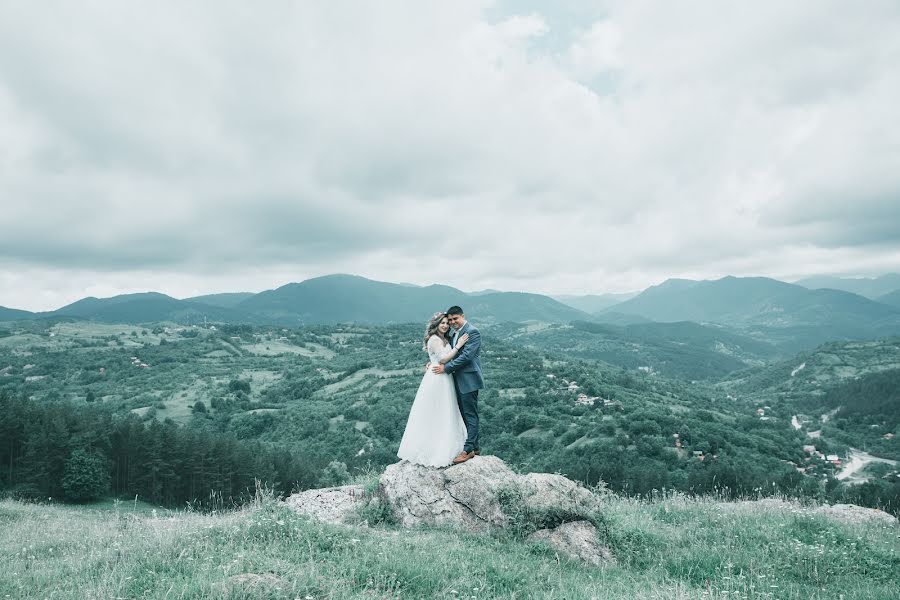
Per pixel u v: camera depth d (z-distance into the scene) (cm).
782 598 641
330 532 750
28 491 4931
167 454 5484
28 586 621
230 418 14788
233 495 5650
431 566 633
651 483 7269
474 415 966
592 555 802
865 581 725
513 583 622
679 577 736
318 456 9925
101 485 5162
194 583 530
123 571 603
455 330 986
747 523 1016
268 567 584
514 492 870
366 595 534
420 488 914
